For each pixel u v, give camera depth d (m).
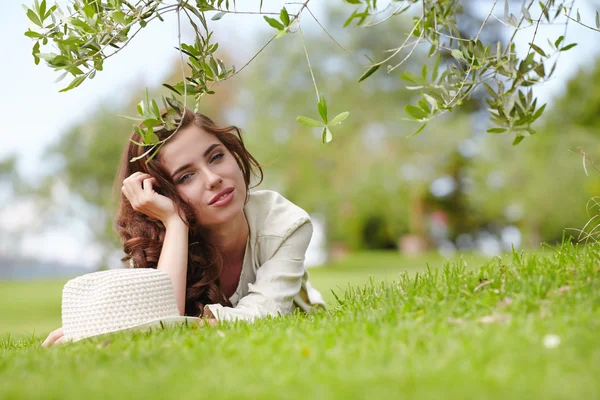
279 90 16.92
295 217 2.71
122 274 2.34
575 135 15.58
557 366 1.20
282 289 2.61
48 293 14.27
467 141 16.91
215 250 2.75
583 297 1.78
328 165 17.55
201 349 1.62
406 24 16.25
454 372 1.19
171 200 2.58
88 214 12.57
